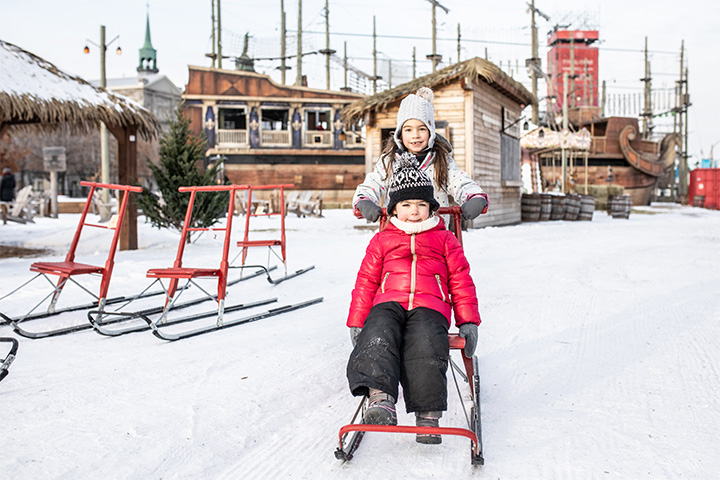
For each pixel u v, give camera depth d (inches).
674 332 200.4
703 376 153.0
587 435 116.6
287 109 1360.7
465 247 470.0
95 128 486.0
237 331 208.5
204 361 168.4
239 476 100.7
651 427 120.3
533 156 1338.6
